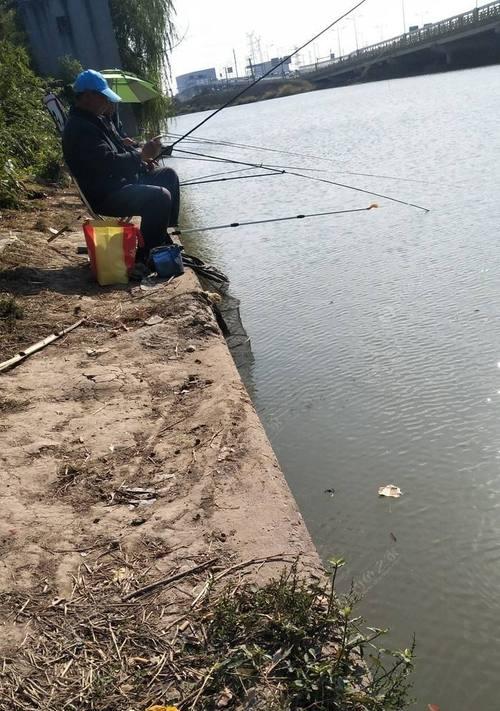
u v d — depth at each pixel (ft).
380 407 14.16
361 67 187.83
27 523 8.36
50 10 60.03
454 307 18.80
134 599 7.03
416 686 7.83
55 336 14.35
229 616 6.43
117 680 6.06
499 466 11.71
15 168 33.14
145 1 62.28
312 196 37.99
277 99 188.55
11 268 18.71
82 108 19.04
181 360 12.97
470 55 153.17
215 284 21.68
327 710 5.59
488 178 34.30
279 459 12.76
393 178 38.83
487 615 8.79
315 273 23.71
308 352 17.39
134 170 19.53
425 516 10.73
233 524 8.08
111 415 11.01
